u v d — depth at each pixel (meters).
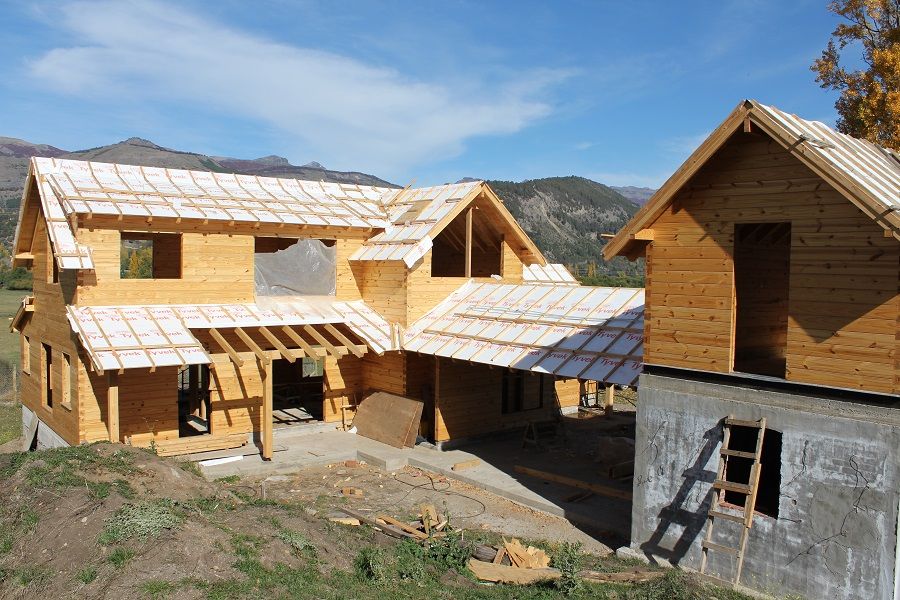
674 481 11.01
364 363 20.98
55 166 18.86
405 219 21.19
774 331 13.48
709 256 10.72
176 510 9.92
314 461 17.28
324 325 19.31
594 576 10.35
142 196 18.30
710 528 10.12
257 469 16.41
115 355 14.97
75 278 16.75
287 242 24.77
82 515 9.52
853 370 9.16
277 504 12.22
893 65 22.39
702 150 10.25
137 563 8.41
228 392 18.66
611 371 13.84
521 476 16.27
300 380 25.12
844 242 9.23
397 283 19.77
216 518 10.24
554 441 19.67
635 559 11.34
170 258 20.73
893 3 23.86
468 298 19.92
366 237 21.45
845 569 9.09
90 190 17.66
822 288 9.46
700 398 10.70
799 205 9.69
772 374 11.91
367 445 18.67
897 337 8.77
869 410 8.97
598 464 17.31
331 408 20.45
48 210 17.30
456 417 18.88
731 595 9.70
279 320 18.83
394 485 15.91
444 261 24.89
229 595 8.05
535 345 16.00
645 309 11.57
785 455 9.71
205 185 20.80
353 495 14.92
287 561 9.31
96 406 16.45
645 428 11.44
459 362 18.88
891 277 8.83
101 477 11.09
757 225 12.51
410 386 19.59
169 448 16.12
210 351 18.36
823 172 9.04
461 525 13.37
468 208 20.86
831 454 9.26
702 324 10.80
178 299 18.20
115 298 17.25
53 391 18.42
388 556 10.36
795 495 9.59
